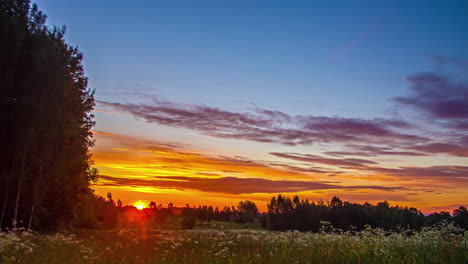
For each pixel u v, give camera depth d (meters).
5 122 26.67
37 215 32.41
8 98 26.84
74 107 32.47
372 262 9.98
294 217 65.69
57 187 33.81
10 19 27.95
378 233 13.75
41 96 27.45
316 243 13.46
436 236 12.79
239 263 10.53
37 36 28.80
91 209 54.03
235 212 97.69
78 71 36.22
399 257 10.27
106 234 25.55
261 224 81.81
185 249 13.77
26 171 27.75
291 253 11.73
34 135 26.47
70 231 31.20
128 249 14.05
